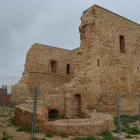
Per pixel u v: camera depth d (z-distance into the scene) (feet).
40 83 81.10
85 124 27.99
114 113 51.24
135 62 63.67
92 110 44.47
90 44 50.88
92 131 28.19
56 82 87.04
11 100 74.54
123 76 58.03
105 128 30.25
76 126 27.50
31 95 72.69
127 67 60.08
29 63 81.61
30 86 77.25
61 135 27.22
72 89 44.27
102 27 54.19
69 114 42.42
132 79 61.16
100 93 49.90
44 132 28.68
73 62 93.40
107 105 50.60
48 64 88.17
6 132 29.96
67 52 96.84
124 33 61.21
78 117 44.34
